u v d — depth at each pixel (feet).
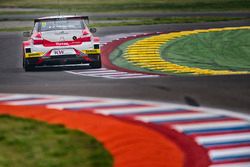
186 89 127.75
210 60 220.64
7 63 214.28
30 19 435.53
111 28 348.18
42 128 92.22
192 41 275.59
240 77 142.82
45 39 177.37
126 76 172.14
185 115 102.99
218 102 113.39
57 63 179.73
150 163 76.18
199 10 499.92
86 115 104.22
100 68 190.19
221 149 82.58
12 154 78.38
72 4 594.24
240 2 556.51
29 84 152.15
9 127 92.84
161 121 99.04
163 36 295.89
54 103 116.57
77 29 180.24
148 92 125.49
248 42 272.31
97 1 620.49
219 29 328.08
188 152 81.35
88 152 79.30
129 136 88.89
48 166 73.51
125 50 247.29
